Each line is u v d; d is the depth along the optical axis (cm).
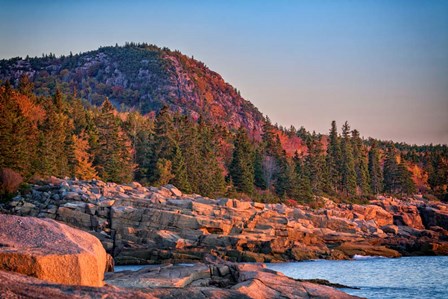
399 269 6025
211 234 7062
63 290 1426
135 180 11362
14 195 7450
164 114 11650
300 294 2491
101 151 10581
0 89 10562
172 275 2920
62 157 9406
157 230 6956
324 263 6862
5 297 1291
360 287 4441
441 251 8538
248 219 7894
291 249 7369
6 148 7800
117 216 7031
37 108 11525
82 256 1664
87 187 7838
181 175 10556
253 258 6712
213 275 3206
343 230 9369
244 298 2183
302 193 12619
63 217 6962
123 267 5972
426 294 4028
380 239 8912
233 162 12212
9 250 1595
